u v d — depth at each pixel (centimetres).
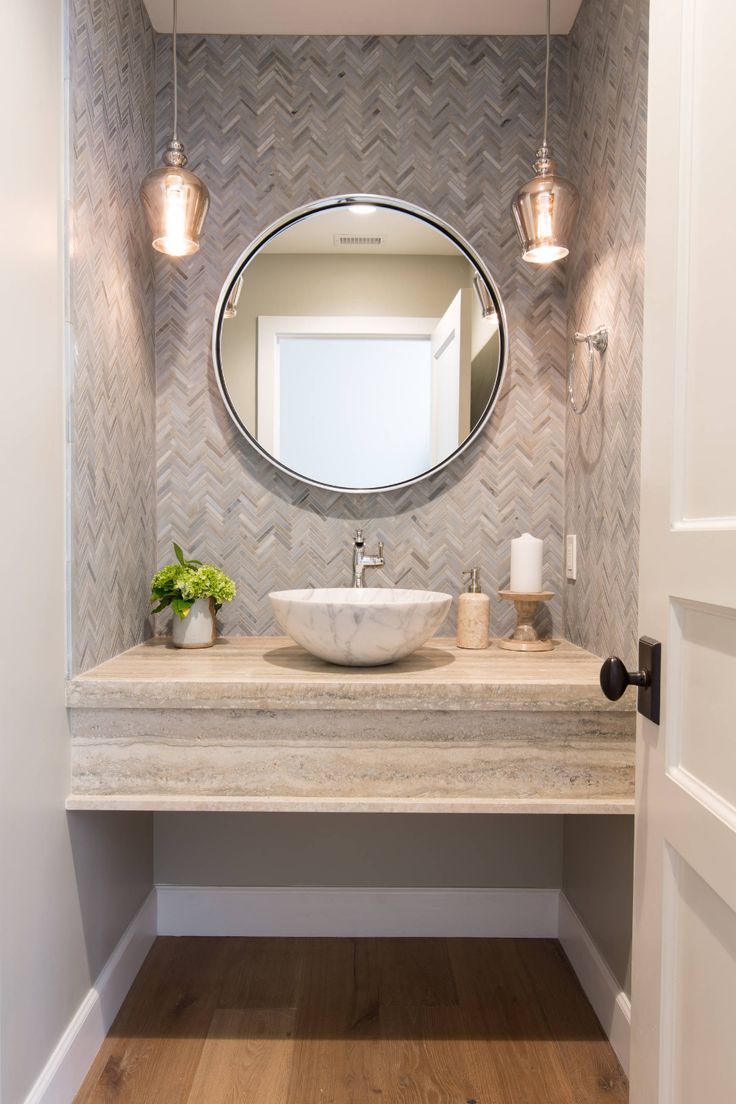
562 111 206
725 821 83
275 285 203
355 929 208
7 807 119
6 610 119
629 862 155
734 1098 81
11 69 119
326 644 151
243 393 203
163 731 145
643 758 108
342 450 204
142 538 193
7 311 119
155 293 204
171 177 168
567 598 202
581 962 185
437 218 203
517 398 207
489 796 145
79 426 148
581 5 192
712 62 89
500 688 144
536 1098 147
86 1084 148
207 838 207
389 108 206
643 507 108
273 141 205
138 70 188
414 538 208
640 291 153
